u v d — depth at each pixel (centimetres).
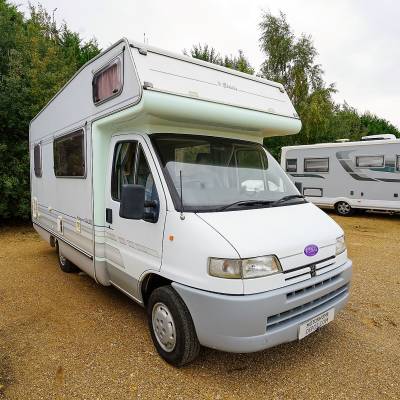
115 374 322
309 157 1377
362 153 1244
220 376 318
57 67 1159
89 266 463
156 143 354
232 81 407
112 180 410
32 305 481
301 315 307
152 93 322
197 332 297
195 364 336
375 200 1230
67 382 312
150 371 326
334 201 1327
